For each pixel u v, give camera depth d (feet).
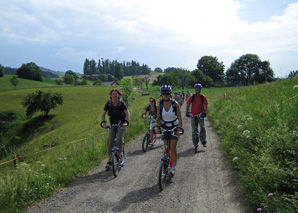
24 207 12.66
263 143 14.65
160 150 23.85
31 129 148.87
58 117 164.35
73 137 82.84
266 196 9.84
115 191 14.11
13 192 13.16
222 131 25.82
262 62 271.08
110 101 17.52
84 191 14.40
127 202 12.57
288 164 10.89
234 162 15.83
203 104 21.89
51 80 524.52
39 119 160.97
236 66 291.17
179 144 25.52
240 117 23.22
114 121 17.58
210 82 330.95
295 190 10.12
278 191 10.31
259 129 16.63
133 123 37.06
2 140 136.87
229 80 303.68
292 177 10.22
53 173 16.65
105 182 15.72
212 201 11.82
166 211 11.33
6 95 230.07
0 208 12.11
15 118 163.12
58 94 172.96
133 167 18.74
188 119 47.11
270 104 21.59
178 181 14.85
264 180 10.98
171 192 13.33
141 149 24.88
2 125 150.61
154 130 14.88
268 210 9.28
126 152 24.06
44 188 14.33
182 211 11.19
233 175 14.67
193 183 14.30
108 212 11.66
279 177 10.38
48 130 145.59
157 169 17.74
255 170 11.93
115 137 17.74
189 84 331.36
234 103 37.93
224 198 11.96
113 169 16.35
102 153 22.34
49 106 163.43
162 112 14.37
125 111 17.54
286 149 11.51
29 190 13.62
